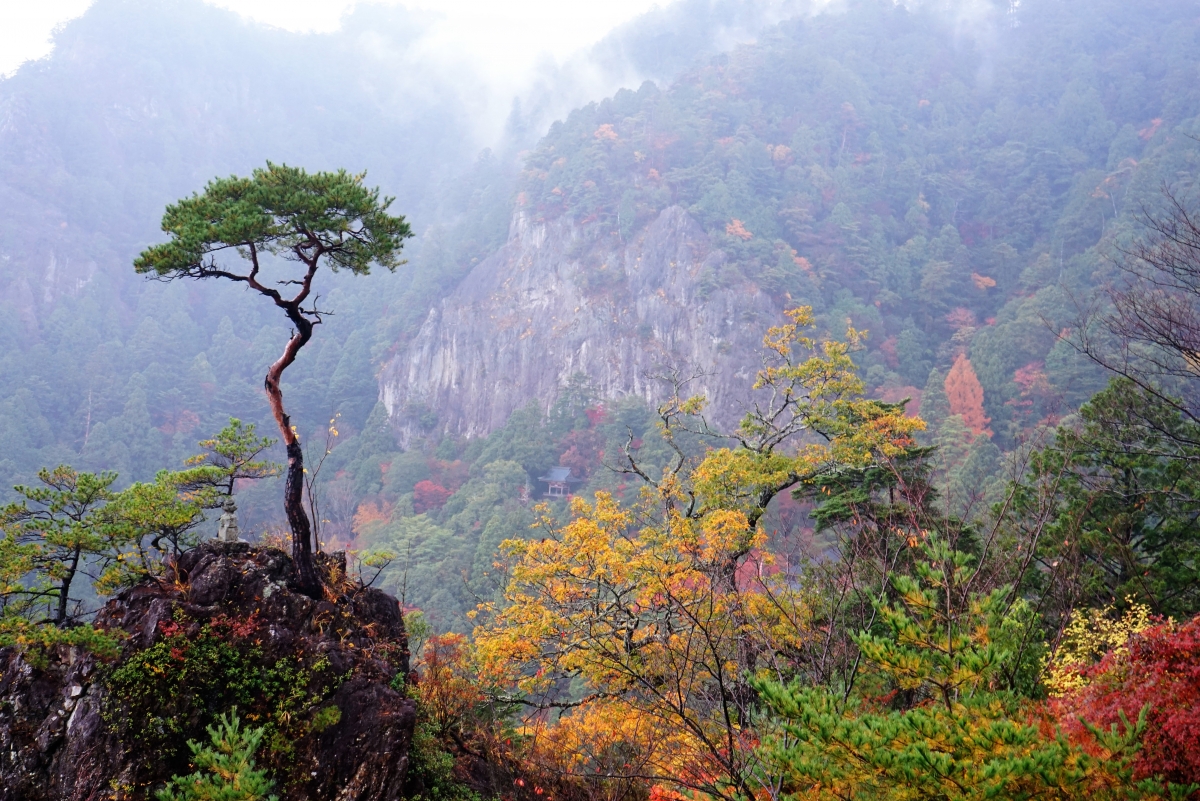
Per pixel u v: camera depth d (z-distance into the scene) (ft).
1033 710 25.45
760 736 31.53
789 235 528.63
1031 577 57.47
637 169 577.84
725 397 437.17
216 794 27.53
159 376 463.83
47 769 38.14
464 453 429.79
